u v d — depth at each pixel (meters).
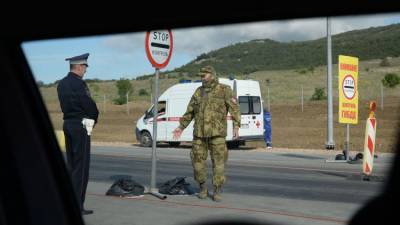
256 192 11.41
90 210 8.80
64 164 3.72
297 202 10.09
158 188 11.22
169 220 8.12
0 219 3.13
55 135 3.69
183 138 25.84
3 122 3.28
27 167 3.36
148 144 26.78
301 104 50.59
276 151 23.55
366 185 12.67
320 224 8.03
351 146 24.72
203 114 9.85
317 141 27.72
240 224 4.47
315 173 15.29
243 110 24.75
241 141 25.55
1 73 3.25
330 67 22.62
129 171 15.88
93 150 24.33
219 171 9.88
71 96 8.02
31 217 3.29
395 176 3.48
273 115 45.09
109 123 44.69
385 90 59.72
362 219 3.33
